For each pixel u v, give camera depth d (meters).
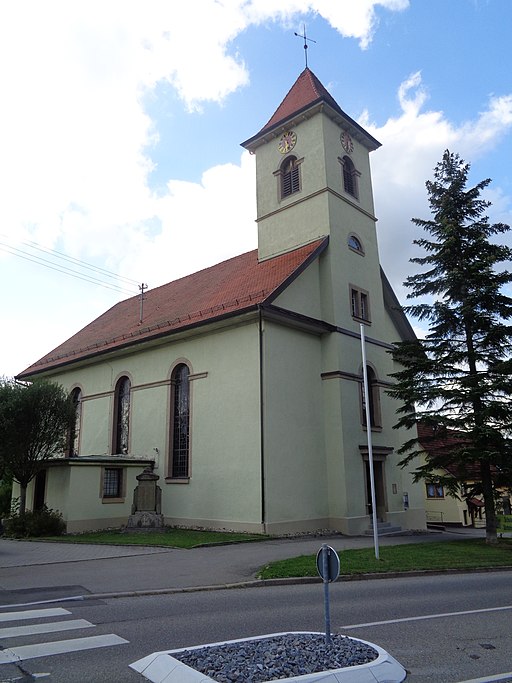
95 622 7.69
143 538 17.16
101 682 5.34
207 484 20.48
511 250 18.44
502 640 6.91
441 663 5.98
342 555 14.16
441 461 18.14
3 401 19.70
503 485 18.52
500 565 13.91
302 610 8.56
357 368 23.05
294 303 21.17
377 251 26.27
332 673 5.11
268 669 5.16
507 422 17.52
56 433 20.47
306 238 24.02
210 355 21.50
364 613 8.40
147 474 19.97
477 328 18.58
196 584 10.55
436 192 19.75
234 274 26.28
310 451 20.83
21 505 20.12
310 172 24.50
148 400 23.94
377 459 22.95
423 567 13.02
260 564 12.75
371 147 27.44
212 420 20.83
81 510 20.03
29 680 5.41
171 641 6.71
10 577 11.08
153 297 31.72
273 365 19.97
